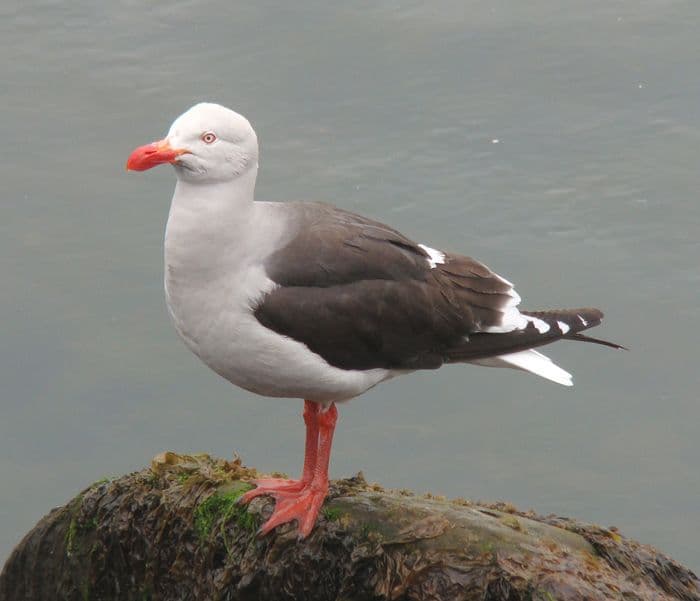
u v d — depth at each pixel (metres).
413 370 10.21
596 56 18.39
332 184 16.69
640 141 17.33
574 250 16.02
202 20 19.06
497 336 10.30
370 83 18.08
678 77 18.05
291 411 14.64
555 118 17.61
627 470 13.90
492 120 17.58
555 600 8.53
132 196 16.83
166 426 14.42
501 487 13.66
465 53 18.47
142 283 15.89
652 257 15.95
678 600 9.04
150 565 9.75
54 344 15.27
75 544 10.05
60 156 17.25
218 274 9.28
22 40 18.89
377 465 13.93
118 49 18.64
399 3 19.30
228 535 9.51
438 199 16.58
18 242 16.28
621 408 14.58
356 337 9.68
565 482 13.74
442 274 10.20
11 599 10.48
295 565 9.29
